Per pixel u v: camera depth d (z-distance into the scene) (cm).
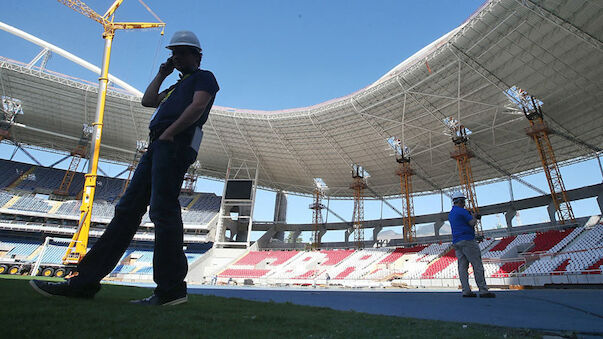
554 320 360
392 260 4584
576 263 2595
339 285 3931
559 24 2708
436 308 504
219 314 321
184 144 437
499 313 432
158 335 205
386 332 257
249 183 5512
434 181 5669
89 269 409
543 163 3747
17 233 5000
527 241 3756
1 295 330
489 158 4869
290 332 243
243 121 4722
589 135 4094
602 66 3103
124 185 6397
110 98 4472
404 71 3481
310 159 5391
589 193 4134
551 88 3481
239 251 5441
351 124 4403
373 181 5891
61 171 6272
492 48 3106
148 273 4753
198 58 495
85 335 190
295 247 6009
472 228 802
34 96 4653
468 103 3806
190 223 5691
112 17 4334
